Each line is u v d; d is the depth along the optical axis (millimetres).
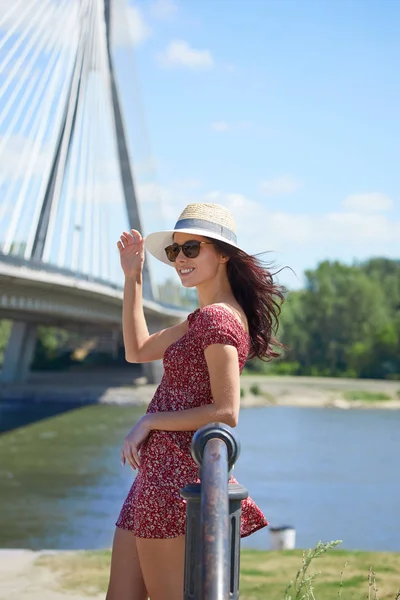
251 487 31109
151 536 2893
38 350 97438
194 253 3154
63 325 76125
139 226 61125
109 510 25234
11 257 38469
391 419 64750
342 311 117875
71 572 6820
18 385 70062
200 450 2117
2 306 44094
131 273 3535
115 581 3100
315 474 34875
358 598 6035
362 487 31750
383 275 148125
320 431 54094
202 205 3227
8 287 41719
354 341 117188
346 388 87375
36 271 42000
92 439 43312
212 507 1867
